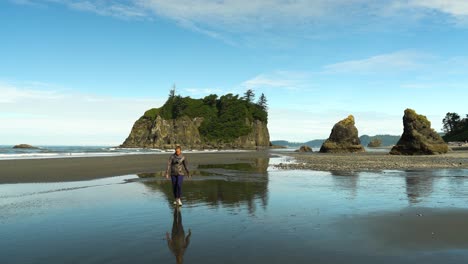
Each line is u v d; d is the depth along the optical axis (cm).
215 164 3322
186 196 1288
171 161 1153
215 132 15762
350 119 7394
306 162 3531
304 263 567
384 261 575
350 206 1070
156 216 940
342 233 751
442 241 689
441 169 2548
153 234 754
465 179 1856
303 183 1705
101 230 790
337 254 612
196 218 912
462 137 14525
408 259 585
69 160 3350
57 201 1178
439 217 900
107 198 1246
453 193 1342
